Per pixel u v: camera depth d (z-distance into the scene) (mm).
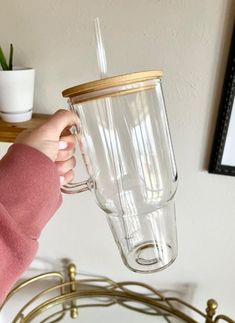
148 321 729
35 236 359
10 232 335
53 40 534
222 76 500
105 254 687
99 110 392
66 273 726
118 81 366
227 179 561
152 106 406
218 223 595
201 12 476
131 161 419
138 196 427
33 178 350
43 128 375
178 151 557
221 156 526
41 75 557
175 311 663
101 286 729
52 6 516
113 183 428
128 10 493
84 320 753
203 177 566
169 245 451
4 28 542
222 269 633
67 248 698
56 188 368
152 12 488
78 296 716
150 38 500
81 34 521
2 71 496
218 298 661
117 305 745
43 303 705
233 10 466
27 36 540
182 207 596
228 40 481
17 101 513
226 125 505
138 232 437
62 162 429
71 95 381
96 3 500
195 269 647
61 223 674
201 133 539
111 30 507
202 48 493
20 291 775
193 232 613
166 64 509
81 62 537
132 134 405
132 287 714
